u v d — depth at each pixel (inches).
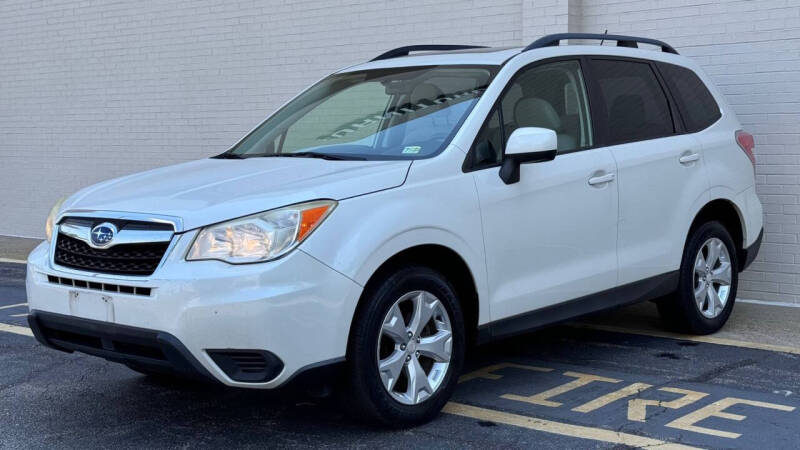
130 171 492.7
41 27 519.2
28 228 540.7
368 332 171.0
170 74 467.8
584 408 195.9
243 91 442.0
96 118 502.3
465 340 196.7
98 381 223.9
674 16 324.5
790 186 307.4
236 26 440.1
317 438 179.0
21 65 531.8
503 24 361.4
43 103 524.4
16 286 365.7
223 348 159.5
